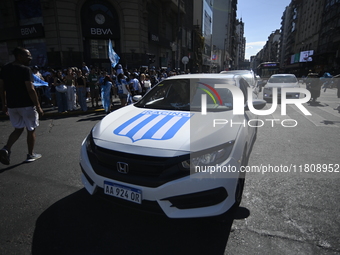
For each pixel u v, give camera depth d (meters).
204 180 2.02
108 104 9.06
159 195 2.01
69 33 16.48
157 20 23.22
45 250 2.07
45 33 16.56
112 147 2.22
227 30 75.88
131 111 3.10
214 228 2.32
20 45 17.91
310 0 56.28
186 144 2.11
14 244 2.14
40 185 3.23
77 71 10.27
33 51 17.69
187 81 3.62
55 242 2.17
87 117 8.36
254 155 4.19
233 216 2.48
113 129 2.51
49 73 11.83
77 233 2.29
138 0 17.97
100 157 2.27
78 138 5.56
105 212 2.62
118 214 2.59
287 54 83.31
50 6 15.99
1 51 18.55
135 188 2.06
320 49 47.44
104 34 17.42
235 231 2.27
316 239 2.13
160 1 23.06
